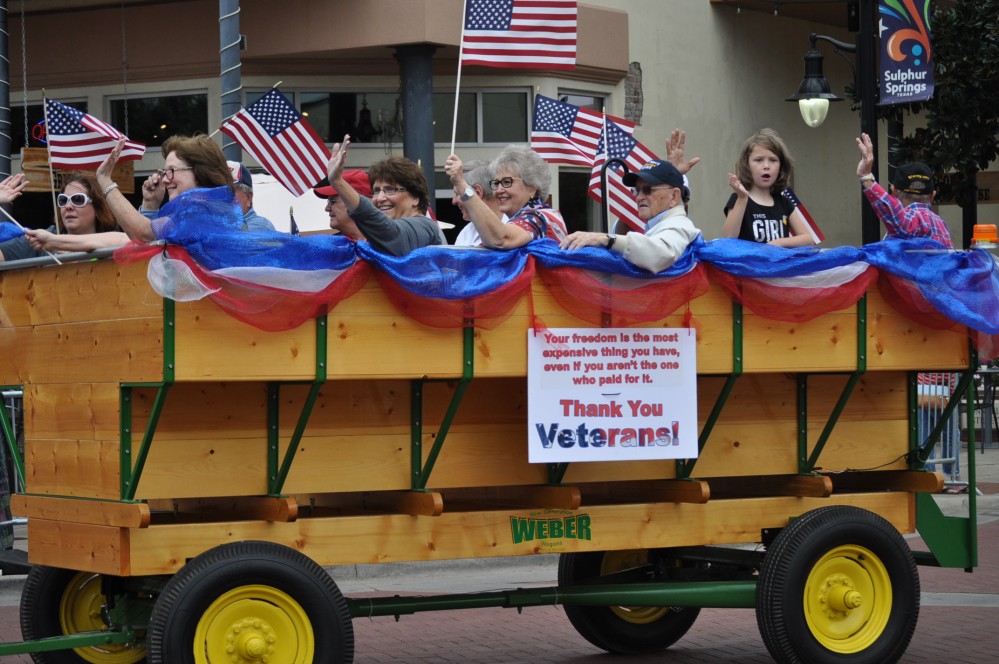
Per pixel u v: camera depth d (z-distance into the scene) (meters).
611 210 11.67
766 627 7.13
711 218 19.45
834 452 7.77
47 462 6.68
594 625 8.05
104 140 10.91
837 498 7.64
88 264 6.34
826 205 21.52
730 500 7.36
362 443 6.57
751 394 7.50
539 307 6.70
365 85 17.17
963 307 7.52
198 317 5.93
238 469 6.31
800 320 7.26
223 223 5.95
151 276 5.75
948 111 16.56
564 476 7.04
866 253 7.38
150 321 5.94
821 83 13.92
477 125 17.27
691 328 7.00
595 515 6.99
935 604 9.58
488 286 6.43
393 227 6.42
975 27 16.39
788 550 7.14
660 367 6.93
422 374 6.42
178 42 17.23
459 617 9.38
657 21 18.62
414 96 16.59
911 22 12.73
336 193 7.07
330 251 6.14
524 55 8.20
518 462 6.94
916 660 7.78
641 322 6.88
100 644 6.34
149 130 17.52
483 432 6.86
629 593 7.27
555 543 6.89
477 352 6.56
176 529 6.12
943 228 7.81
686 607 7.81
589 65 17.61
